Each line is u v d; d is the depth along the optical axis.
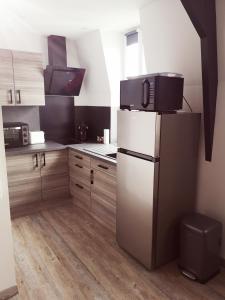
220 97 2.14
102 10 2.62
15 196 3.21
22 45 3.52
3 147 1.85
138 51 3.24
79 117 4.17
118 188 2.46
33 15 2.81
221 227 2.15
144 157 2.12
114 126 3.78
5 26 3.32
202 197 2.44
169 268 2.28
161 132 2.00
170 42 2.39
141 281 2.11
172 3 2.19
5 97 3.19
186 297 1.94
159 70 2.65
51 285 2.06
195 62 2.25
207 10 1.86
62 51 3.74
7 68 3.15
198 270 2.07
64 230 2.92
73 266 2.29
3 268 1.93
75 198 3.57
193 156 2.33
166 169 2.11
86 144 3.67
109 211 2.86
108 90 3.65
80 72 3.63
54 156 3.43
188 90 2.42
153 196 2.06
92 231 2.90
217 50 2.02
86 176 3.19
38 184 3.36
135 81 2.18
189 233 2.08
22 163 3.18
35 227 2.99
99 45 3.40
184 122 2.16
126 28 3.28
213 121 2.19
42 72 3.41
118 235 2.56
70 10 2.64
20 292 1.99
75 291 1.99
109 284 2.07
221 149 2.22
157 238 2.18
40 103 3.46
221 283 2.10
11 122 3.57
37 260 2.37
